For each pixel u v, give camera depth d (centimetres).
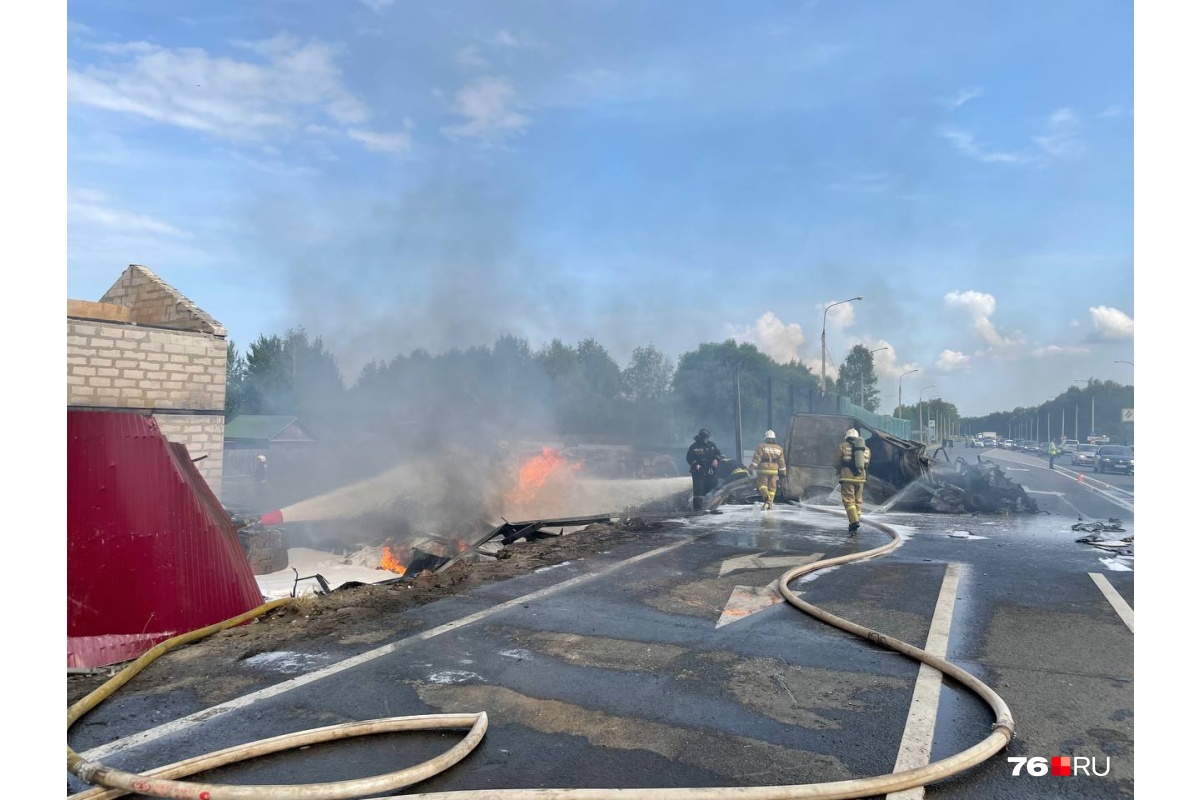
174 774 315
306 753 342
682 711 389
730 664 464
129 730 368
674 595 645
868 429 1568
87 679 436
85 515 483
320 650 492
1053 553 862
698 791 292
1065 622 554
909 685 427
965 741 352
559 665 462
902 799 296
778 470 1330
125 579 489
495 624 554
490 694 413
